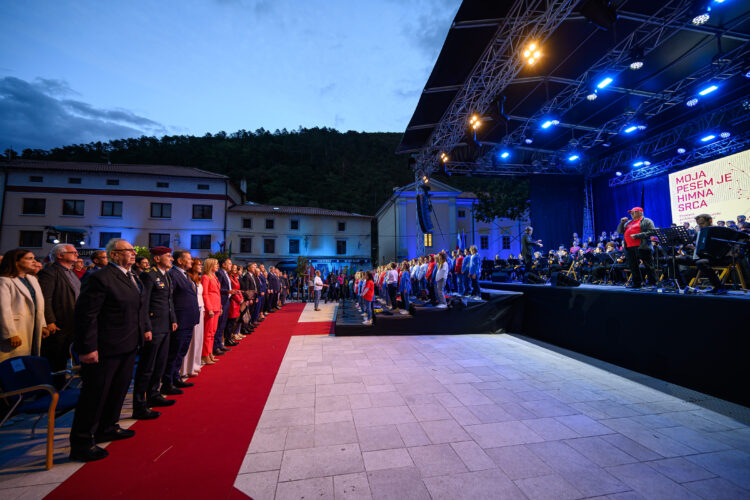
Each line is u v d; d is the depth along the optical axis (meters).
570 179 15.37
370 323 7.73
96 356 2.55
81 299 2.56
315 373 4.65
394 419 3.17
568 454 2.55
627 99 9.96
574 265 9.93
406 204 26.38
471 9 6.37
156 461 2.47
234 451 2.61
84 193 25.08
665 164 12.15
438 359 5.37
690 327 3.99
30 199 24.41
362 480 2.22
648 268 5.36
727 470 2.34
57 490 2.12
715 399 3.65
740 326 3.46
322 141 67.12
